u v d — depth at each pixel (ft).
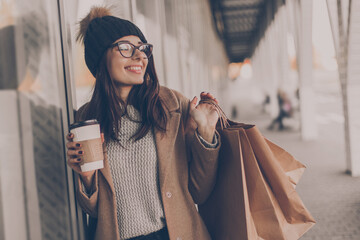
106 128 3.93
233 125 4.09
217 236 4.03
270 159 3.76
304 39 26.23
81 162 3.35
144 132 3.87
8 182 3.29
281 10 37.37
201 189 3.97
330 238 9.27
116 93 3.94
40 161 3.83
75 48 5.14
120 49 3.80
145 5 12.25
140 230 3.82
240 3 56.18
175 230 3.77
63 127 4.25
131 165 3.86
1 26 3.34
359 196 12.67
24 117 3.59
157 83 4.03
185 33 21.50
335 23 15.96
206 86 36.83
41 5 4.00
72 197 4.35
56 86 4.20
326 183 14.82
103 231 3.73
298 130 35.55
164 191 3.81
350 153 15.89
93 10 4.23
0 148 3.19
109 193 3.78
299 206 3.73
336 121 39.99
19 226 3.42
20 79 3.56
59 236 4.09
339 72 16.21
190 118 4.17
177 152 4.02
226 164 3.86
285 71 37.55
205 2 39.37
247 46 116.37
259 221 3.71
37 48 3.89
